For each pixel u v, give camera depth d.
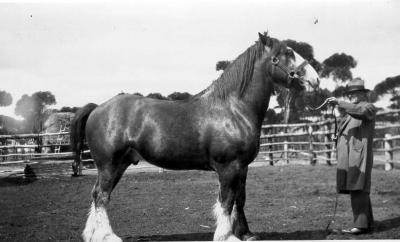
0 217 6.51
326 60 19.05
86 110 5.02
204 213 6.55
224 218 4.35
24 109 15.46
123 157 4.72
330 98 5.04
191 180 10.79
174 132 4.50
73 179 11.40
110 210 6.87
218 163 4.46
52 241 5.00
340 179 5.07
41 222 6.13
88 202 7.97
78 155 5.01
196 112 4.54
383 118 15.89
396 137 11.70
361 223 4.96
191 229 5.50
